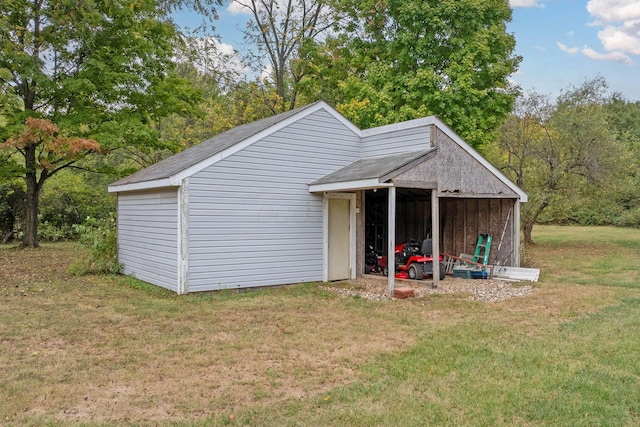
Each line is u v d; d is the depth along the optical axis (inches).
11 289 379.6
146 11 673.0
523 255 551.2
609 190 784.3
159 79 692.7
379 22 770.8
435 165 398.6
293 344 231.6
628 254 696.4
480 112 721.6
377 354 215.3
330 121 450.6
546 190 778.2
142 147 690.2
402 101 754.8
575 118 761.6
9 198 808.3
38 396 165.8
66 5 570.6
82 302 332.2
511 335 247.4
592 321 278.8
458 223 546.9
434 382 179.6
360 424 144.6
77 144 534.6
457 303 336.5
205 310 309.3
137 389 173.6
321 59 896.3
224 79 919.0
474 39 696.4
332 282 438.6
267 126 407.5
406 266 463.8
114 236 505.0
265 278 403.5
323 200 441.4
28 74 578.6
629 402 160.2
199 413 153.6
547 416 149.9
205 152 415.2
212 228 375.2
